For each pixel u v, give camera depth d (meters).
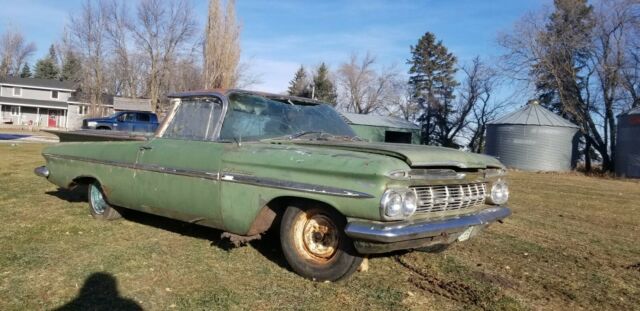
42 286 3.94
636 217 10.01
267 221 4.49
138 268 4.45
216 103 5.02
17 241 5.13
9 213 6.49
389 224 3.73
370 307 3.85
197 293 3.95
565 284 4.78
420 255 5.42
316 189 3.97
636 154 25.36
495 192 4.76
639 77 29.42
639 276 5.21
